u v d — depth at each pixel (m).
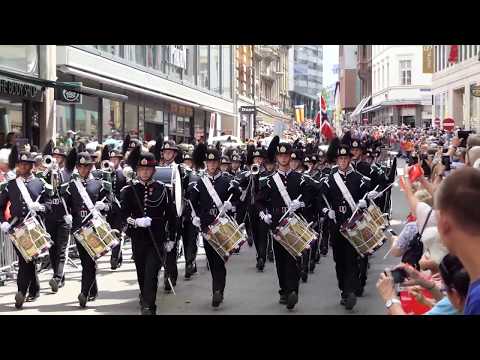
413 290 3.27
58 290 9.62
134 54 25.91
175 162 11.50
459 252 2.31
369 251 7.98
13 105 17.23
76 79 20.67
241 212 10.82
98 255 8.34
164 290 9.66
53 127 18.81
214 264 8.45
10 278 10.54
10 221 8.65
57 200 9.48
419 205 5.18
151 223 7.95
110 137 21.64
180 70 33.00
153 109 29.25
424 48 47.41
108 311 8.33
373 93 69.44
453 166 10.44
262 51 72.25
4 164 10.53
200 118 38.22
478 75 34.00
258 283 10.16
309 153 13.75
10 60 16.75
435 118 43.53
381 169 11.88
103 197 9.05
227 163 12.16
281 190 8.49
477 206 2.24
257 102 63.38
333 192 8.44
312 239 8.08
